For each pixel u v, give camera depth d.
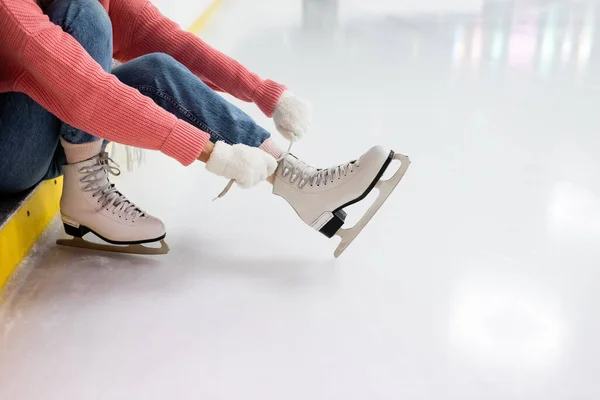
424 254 1.31
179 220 1.45
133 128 0.98
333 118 2.14
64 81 0.94
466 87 2.56
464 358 1.01
